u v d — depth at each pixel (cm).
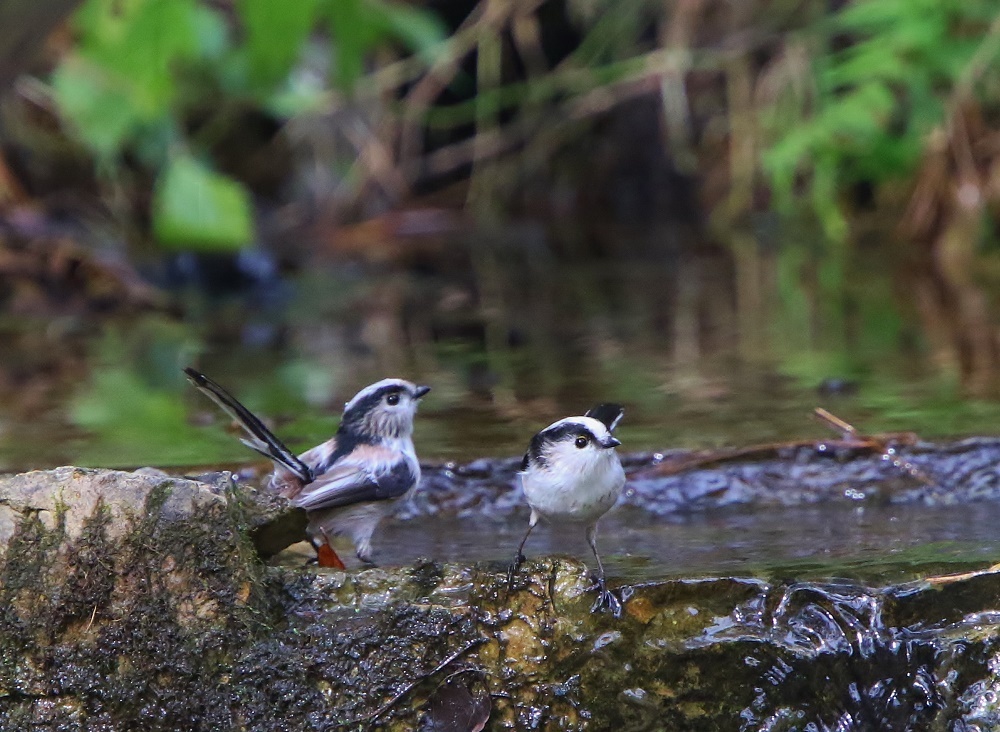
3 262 1580
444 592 593
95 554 577
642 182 2211
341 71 1697
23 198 1744
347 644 578
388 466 690
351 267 1830
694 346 1228
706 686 582
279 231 2027
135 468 786
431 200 2166
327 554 668
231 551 577
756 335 1280
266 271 1672
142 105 1614
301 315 1484
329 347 1278
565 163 2212
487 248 1978
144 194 1847
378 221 2089
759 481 792
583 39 2191
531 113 2189
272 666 571
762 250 1916
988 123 1895
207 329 1413
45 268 1588
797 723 580
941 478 790
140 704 570
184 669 570
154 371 1170
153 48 1554
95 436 900
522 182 2197
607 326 1359
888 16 1870
